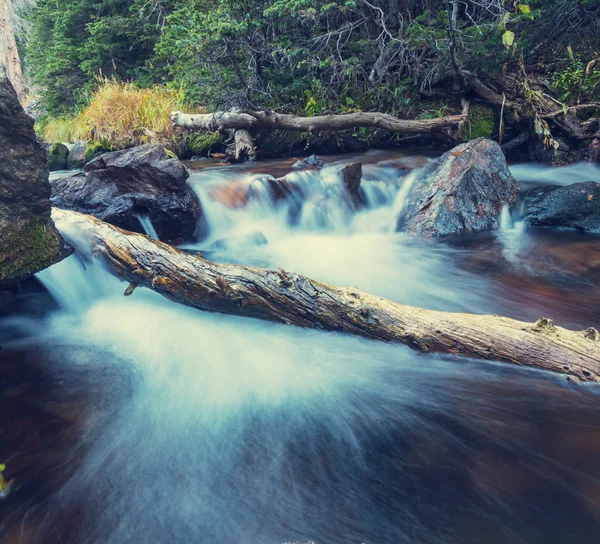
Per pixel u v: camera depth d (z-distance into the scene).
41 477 2.52
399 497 2.36
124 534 2.19
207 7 10.02
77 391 3.29
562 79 10.09
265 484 2.47
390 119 9.05
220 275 3.97
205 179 7.45
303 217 7.34
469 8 11.82
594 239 6.22
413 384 3.28
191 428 2.91
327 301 3.76
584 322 4.16
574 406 2.96
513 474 2.46
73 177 6.05
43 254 3.84
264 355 3.66
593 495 2.30
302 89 10.96
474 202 6.91
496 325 3.48
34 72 22.62
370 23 11.40
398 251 6.21
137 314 4.38
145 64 16.52
